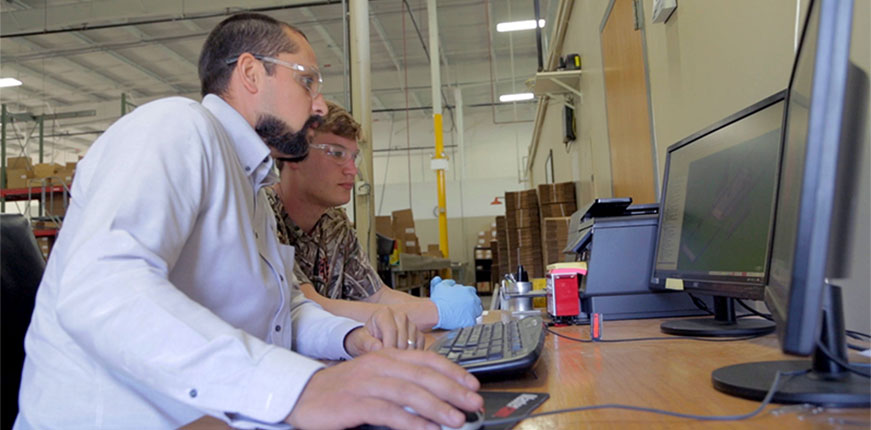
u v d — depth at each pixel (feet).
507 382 2.40
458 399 1.66
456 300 4.64
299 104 3.37
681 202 3.99
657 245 4.33
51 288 2.46
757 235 2.83
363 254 6.12
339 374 1.79
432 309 4.58
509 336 2.96
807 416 1.69
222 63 3.31
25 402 2.38
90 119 41.14
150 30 29.96
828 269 1.59
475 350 2.70
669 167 4.31
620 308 4.50
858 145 1.66
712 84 5.30
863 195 3.10
